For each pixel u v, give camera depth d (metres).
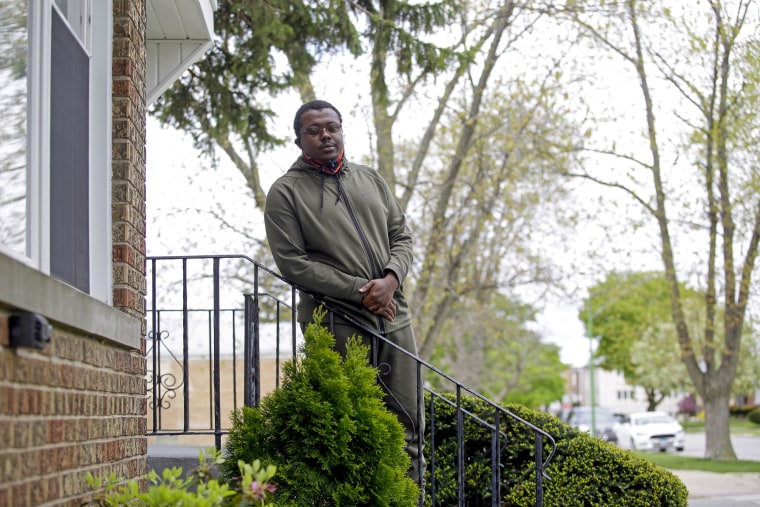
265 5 10.15
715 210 20.17
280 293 15.98
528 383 50.16
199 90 10.99
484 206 17.83
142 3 5.38
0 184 3.44
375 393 4.64
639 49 18.75
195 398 14.27
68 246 4.25
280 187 5.15
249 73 10.70
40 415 3.38
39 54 3.87
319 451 4.40
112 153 4.86
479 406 7.43
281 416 4.47
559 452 7.29
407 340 5.27
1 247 3.40
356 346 4.73
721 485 15.45
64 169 4.24
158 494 3.49
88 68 4.72
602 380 89.75
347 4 11.41
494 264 19.03
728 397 22.41
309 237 5.10
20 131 3.68
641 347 48.06
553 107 17.84
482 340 33.50
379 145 17.06
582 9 16.66
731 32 17.67
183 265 5.75
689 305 23.70
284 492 4.31
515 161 17.66
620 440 35.69
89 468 4.02
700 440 41.91
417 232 17.91
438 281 18.09
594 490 7.16
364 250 5.13
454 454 7.42
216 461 4.02
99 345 4.23
